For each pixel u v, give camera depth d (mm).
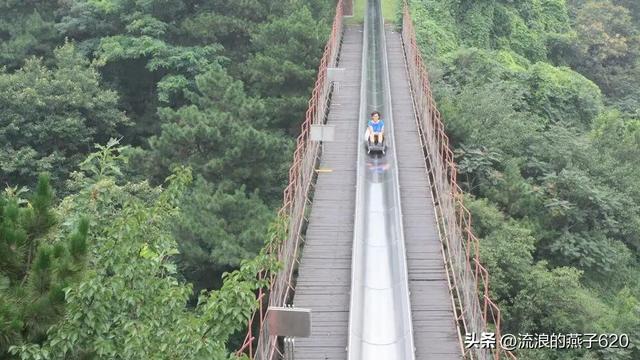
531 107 40594
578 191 27906
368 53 38812
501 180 28047
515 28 53031
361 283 19297
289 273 19172
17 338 8641
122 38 34938
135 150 26219
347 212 23062
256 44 34219
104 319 10055
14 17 37500
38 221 9531
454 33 48688
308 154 24547
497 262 22531
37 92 29203
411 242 21375
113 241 11172
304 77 31281
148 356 10281
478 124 31047
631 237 28734
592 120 40938
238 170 24969
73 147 30250
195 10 37875
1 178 28859
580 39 54688
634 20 63125
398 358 16875
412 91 33594
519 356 20281
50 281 9031
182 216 20688
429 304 18594
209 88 28766
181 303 11312
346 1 45656
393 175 24438
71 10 36250
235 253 20578
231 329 10617
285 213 19531
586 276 26344
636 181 30672
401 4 47625
